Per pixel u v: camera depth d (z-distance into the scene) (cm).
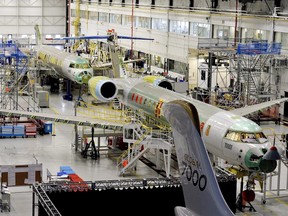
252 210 3291
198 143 1198
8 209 3189
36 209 3189
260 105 4625
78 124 4294
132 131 4053
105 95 4862
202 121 3656
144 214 2622
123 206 2612
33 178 3444
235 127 3400
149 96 4438
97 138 4897
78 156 4400
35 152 4472
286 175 4006
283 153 3597
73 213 2581
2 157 4294
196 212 1230
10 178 3400
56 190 2550
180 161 1272
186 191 1256
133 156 4066
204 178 1198
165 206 2638
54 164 4156
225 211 1165
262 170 3178
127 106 4897
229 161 3412
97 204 2591
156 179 2667
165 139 3944
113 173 3991
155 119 4266
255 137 3344
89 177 3881
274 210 3322
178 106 1223
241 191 3325
